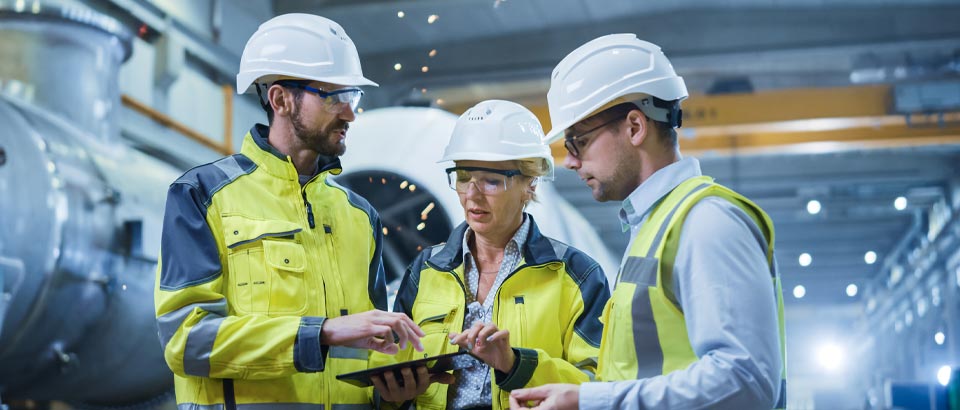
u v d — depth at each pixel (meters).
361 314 2.50
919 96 13.80
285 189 2.70
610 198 2.43
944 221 17.08
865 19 12.25
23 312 4.57
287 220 2.67
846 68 14.18
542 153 2.96
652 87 2.33
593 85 2.35
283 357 2.46
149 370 5.46
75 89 5.70
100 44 5.90
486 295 2.98
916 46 12.27
